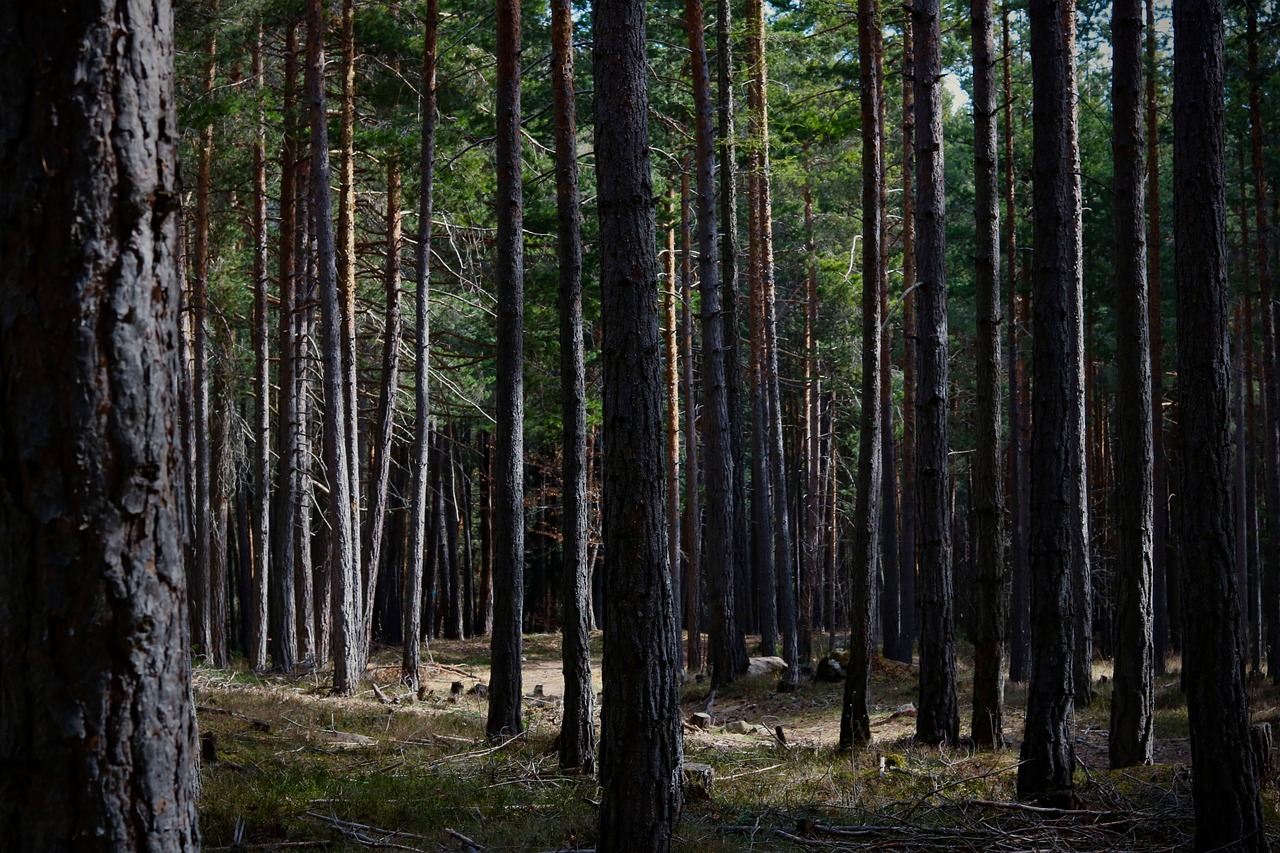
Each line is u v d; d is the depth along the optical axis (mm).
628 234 7148
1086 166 30344
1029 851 8273
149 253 3201
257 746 12922
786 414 45812
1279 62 23234
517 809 9781
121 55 3158
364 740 14125
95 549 3023
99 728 3004
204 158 22781
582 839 8539
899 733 15227
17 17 3070
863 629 13250
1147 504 10773
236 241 26984
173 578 3201
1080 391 18656
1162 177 31406
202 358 24375
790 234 40312
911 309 27875
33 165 3051
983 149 12906
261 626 26578
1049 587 9938
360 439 36594
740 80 25578
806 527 43375
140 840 3059
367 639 24844
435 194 23062
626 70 7227
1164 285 30625
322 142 20078
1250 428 30516
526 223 25734
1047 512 9977
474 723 16234
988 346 12703
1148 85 23984
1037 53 10016
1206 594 7527
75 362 3035
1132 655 10828
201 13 19312
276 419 35688
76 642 2992
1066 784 9789
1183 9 7691
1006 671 27656
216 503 28719
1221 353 7551
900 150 34344
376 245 25016
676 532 25891
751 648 32562
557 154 12258
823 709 18625
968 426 39906
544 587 51531
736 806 9953
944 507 13406
